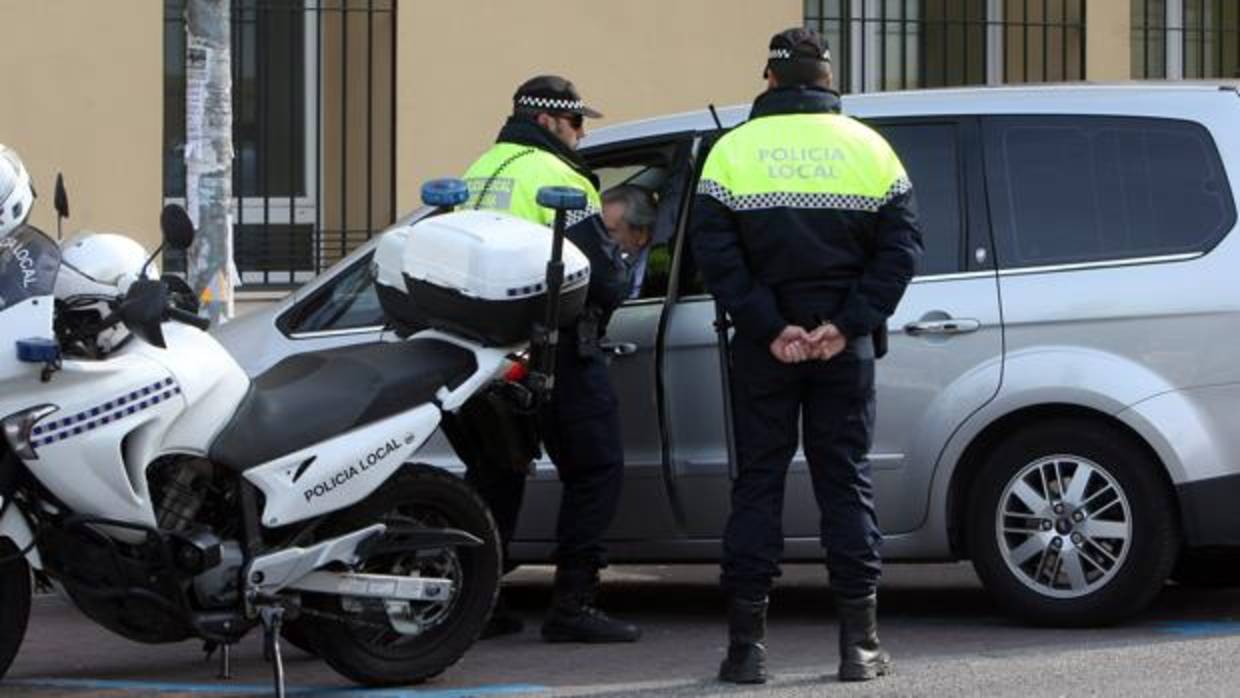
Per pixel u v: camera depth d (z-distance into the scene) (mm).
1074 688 9797
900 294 9773
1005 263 11336
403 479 9922
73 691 10344
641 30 18719
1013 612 11289
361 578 9734
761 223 9781
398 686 10203
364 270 12117
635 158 12086
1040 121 11508
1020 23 20188
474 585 10203
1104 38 20125
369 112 18500
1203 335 10961
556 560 11391
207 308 14000
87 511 9016
